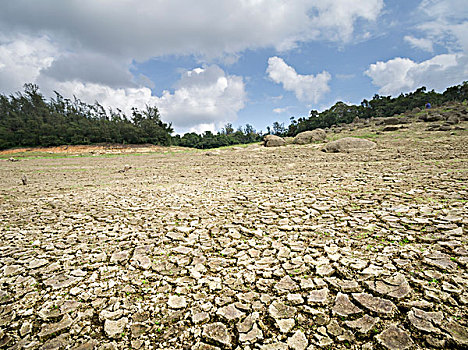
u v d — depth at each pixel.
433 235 3.95
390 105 53.84
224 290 3.12
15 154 38.62
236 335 2.45
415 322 2.40
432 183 7.01
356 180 8.50
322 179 9.27
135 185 11.10
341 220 4.96
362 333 2.35
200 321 2.65
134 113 56.03
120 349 2.38
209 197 7.77
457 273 3.00
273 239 4.42
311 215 5.40
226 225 5.23
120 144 47.59
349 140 19.42
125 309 2.91
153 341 2.45
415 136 20.36
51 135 45.12
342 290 2.93
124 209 6.95
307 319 2.57
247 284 3.21
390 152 15.49
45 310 2.96
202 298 3.01
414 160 11.70
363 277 3.11
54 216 6.66
